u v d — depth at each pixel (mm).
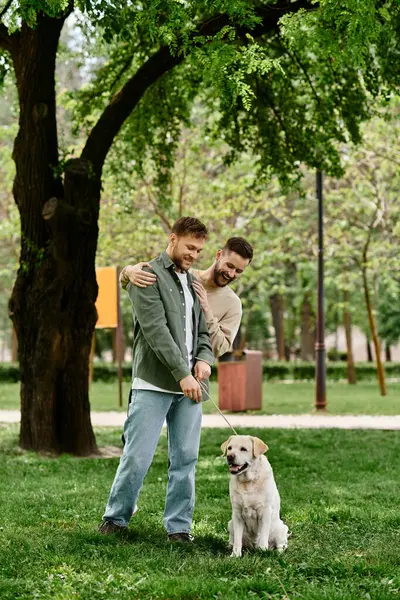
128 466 5934
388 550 5672
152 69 11805
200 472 9945
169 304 5902
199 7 10492
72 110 15125
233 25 10578
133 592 4617
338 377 39000
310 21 8539
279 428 15422
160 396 5926
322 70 13820
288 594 4598
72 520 6844
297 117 14844
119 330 21703
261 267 28125
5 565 5160
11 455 11422
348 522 6910
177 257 5992
